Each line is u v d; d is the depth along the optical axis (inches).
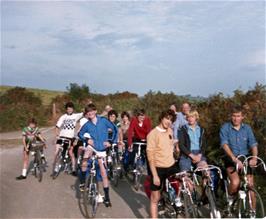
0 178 388.5
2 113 1015.6
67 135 403.2
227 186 242.2
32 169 432.8
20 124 1013.2
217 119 409.4
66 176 399.2
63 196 316.5
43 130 964.0
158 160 232.1
